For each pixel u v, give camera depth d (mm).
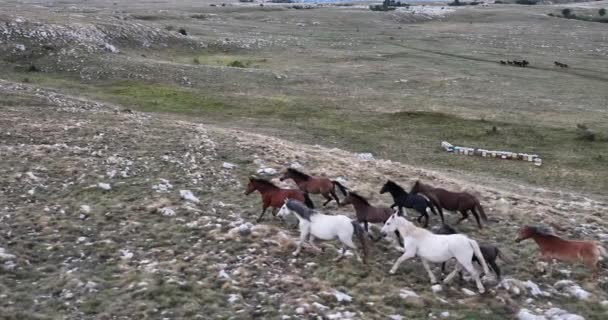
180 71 53312
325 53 74938
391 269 13367
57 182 18781
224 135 28531
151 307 11086
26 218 15484
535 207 20734
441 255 12523
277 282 12516
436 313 11578
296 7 146125
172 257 13594
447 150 35688
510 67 70438
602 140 38250
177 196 17922
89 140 24406
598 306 12672
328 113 43562
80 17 72438
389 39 93688
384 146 35938
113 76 50062
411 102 48469
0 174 19000
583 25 122312
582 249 13641
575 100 52219
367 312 11500
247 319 10938
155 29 73625
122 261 13273
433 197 16984
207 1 198375
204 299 11602
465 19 132500
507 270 14328
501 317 11727
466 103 49031
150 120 31469
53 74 49312
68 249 13836
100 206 16641
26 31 55906
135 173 20250
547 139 38594
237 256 13766
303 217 13875
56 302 11297
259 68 62250
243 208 17578
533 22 125812
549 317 11758
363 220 15336
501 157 34625
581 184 30016
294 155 25172
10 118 27562
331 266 13523
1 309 10648
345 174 22844
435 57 75938
